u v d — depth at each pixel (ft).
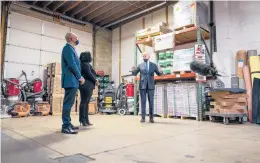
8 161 5.57
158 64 19.74
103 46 31.86
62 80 10.14
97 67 30.66
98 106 27.04
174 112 18.26
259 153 6.37
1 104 20.07
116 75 31.19
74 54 10.18
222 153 6.37
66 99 10.11
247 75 16.19
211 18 19.67
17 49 23.63
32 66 24.67
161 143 7.78
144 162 5.49
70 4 25.63
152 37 20.39
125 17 29.14
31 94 22.49
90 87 12.20
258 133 10.08
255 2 17.49
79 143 7.75
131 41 29.30
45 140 8.30
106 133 9.95
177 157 5.94
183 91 17.85
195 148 7.00
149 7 26.13
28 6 24.73
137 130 10.92
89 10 26.94
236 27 18.39
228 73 17.54
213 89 15.79
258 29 17.19
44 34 25.99
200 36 17.58
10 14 23.34
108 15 28.25
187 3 18.01
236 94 14.28
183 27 18.28
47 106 22.15
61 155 6.15
